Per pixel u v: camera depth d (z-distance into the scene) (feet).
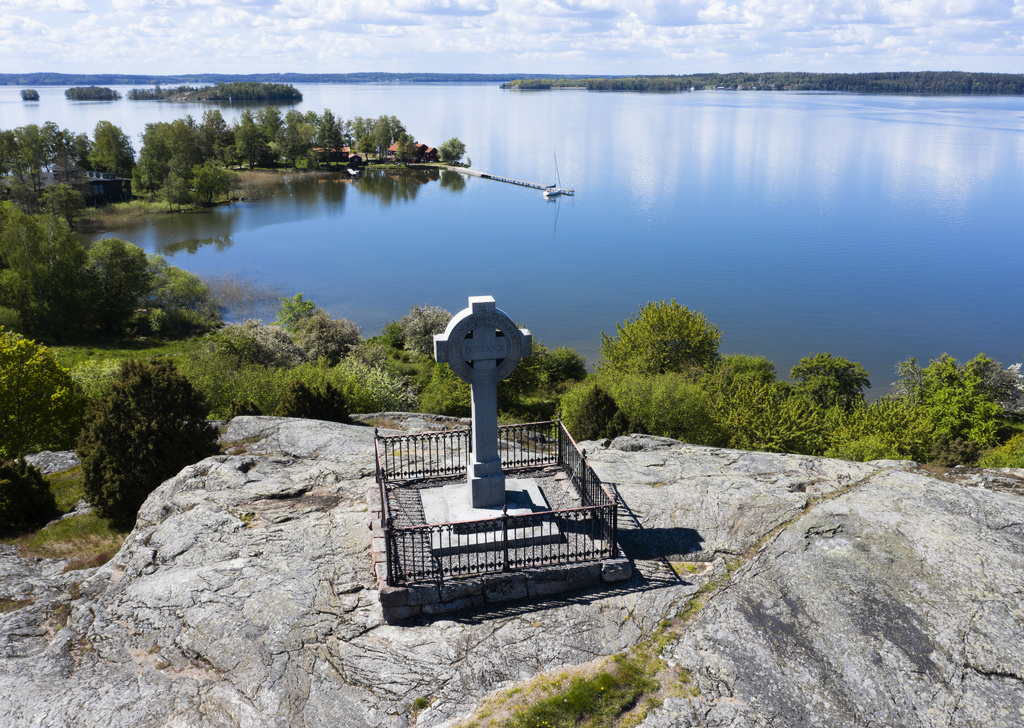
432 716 31.27
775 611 36.45
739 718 30.66
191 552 44.11
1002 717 29.63
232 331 187.11
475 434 43.75
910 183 618.03
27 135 426.92
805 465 52.95
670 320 142.92
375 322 264.11
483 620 36.94
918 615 35.12
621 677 33.04
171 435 66.28
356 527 45.73
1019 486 47.88
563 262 361.10
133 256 250.37
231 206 470.39
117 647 36.70
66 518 68.39
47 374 91.09
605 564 39.17
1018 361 230.68
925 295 301.02
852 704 30.91
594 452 57.41
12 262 235.20
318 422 73.67
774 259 366.63
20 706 32.96
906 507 44.68
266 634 36.19
